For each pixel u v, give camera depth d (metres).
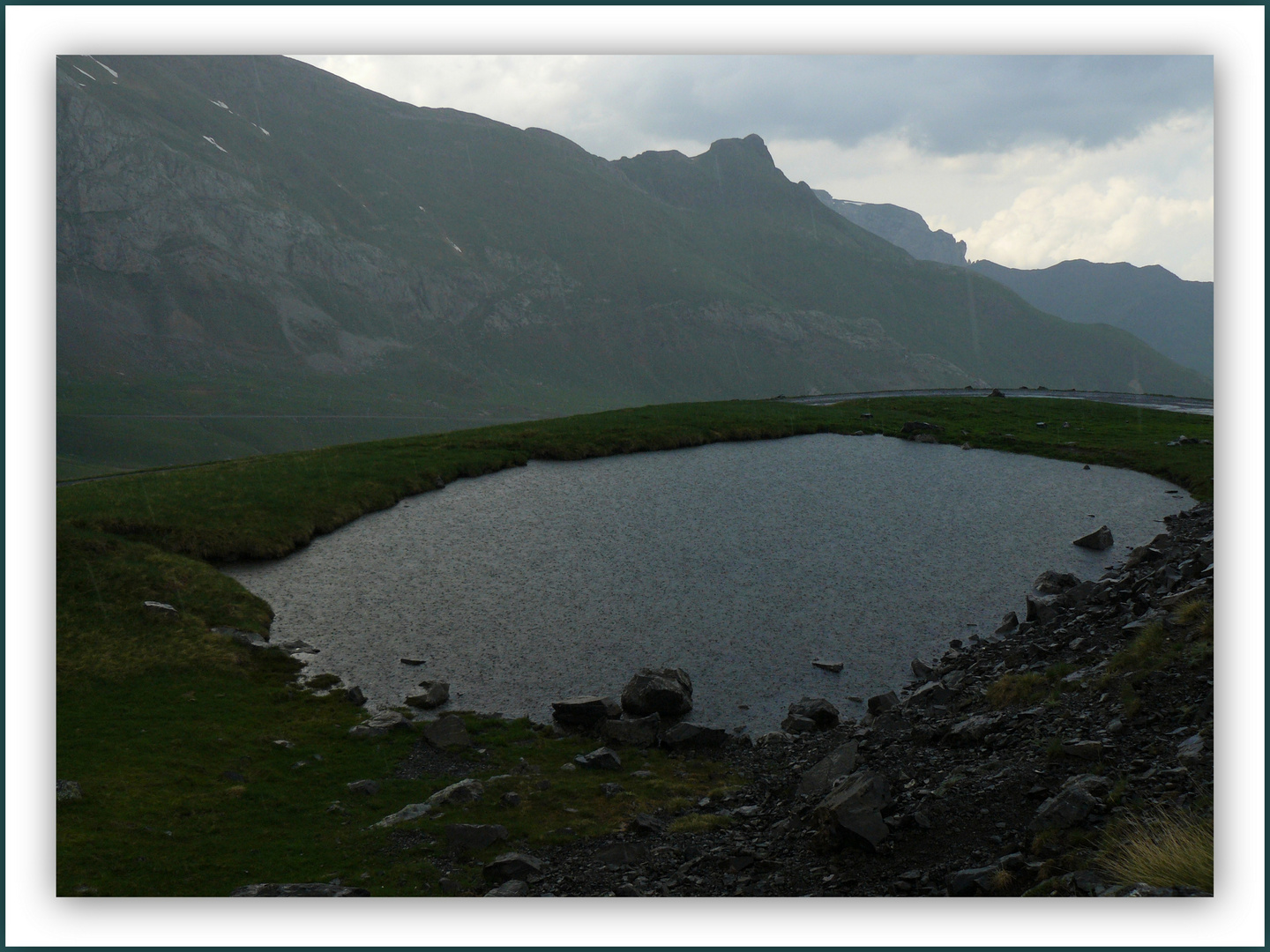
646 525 49.88
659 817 19.69
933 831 15.55
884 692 28.50
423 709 27.64
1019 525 49.22
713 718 26.88
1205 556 28.98
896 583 39.75
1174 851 11.78
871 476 63.28
